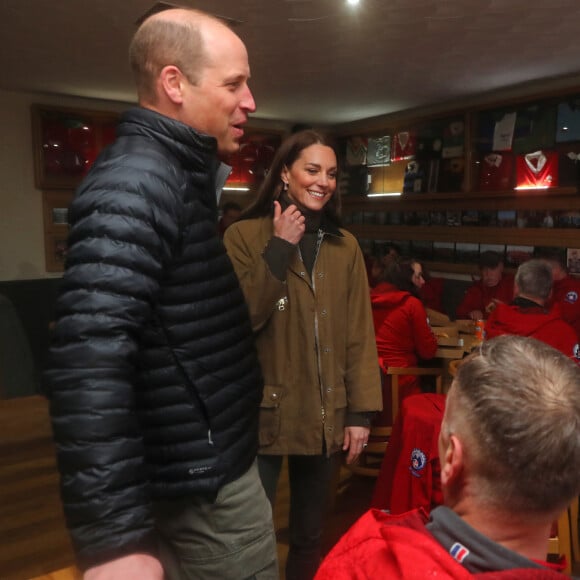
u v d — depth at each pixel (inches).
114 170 38.4
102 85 192.9
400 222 248.5
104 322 34.9
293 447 69.9
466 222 221.0
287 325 69.4
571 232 187.3
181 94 43.0
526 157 198.7
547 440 26.3
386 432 112.3
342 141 274.5
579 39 141.4
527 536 28.4
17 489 122.3
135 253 36.5
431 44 144.7
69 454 33.6
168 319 41.4
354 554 31.2
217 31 43.4
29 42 142.7
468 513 29.1
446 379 120.5
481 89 200.1
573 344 98.6
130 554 33.5
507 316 103.0
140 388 42.1
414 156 237.5
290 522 78.0
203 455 43.7
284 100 215.6
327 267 71.3
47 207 213.3
